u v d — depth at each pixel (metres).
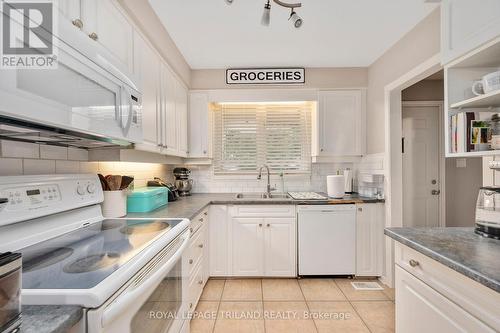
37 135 1.07
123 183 1.70
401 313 1.25
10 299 0.50
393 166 2.47
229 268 2.58
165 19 2.01
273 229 2.56
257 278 2.64
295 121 3.22
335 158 3.02
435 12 1.89
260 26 2.12
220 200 2.57
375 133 2.75
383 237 2.55
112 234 1.21
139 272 0.88
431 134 3.13
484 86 1.25
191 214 1.76
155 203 1.99
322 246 2.55
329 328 1.84
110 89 1.14
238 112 3.23
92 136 1.14
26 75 0.74
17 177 1.02
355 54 2.63
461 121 1.33
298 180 3.21
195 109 2.99
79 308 0.64
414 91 3.12
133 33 1.59
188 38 2.31
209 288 2.43
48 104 0.81
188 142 2.99
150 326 1.00
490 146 1.28
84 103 0.98
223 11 1.91
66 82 0.89
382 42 2.38
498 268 0.83
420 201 3.14
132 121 1.35
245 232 2.57
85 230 1.29
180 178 2.96
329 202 2.54
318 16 1.98
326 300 2.21
